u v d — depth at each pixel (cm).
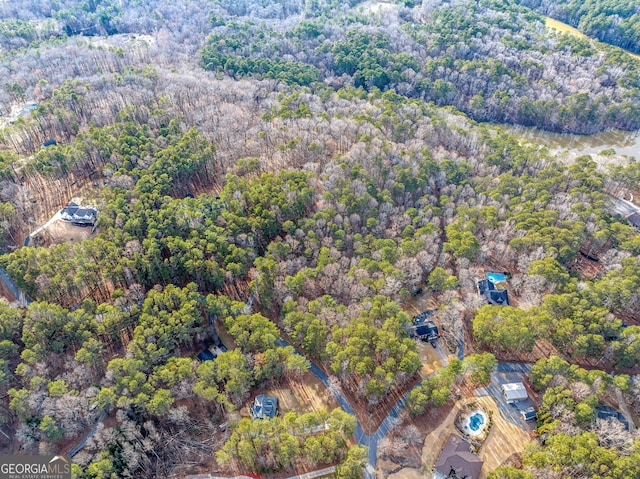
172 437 12988
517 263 17825
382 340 13625
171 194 19600
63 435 12594
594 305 14912
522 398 13600
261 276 15700
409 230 17838
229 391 13462
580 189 19675
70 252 15862
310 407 13550
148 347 13375
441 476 11706
